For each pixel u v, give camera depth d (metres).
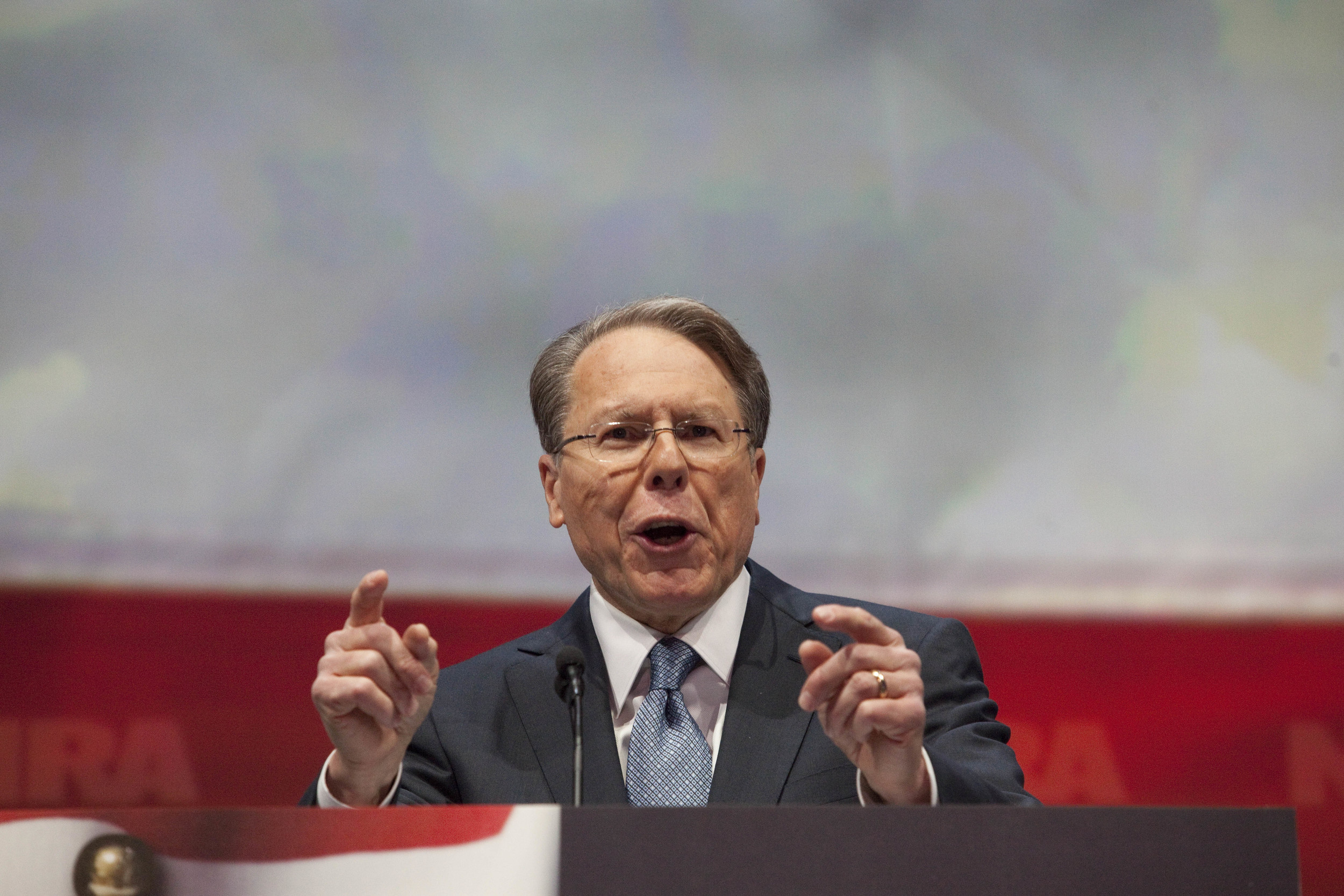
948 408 7.18
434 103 7.51
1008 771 3.30
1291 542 6.98
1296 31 7.44
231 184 7.41
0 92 7.39
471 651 7.01
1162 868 2.24
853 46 7.53
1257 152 7.36
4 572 6.98
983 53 7.48
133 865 2.22
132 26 7.49
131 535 7.08
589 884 2.18
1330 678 6.83
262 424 7.21
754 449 3.85
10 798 6.78
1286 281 7.24
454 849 2.20
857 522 7.07
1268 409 7.12
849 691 2.63
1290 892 2.25
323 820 2.21
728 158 7.46
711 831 2.21
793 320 7.29
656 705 3.52
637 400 3.67
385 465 7.21
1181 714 6.85
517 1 7.60
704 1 7.56
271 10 7.53
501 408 7.29
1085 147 7.39
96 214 7.35
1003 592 7.00
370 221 7.41
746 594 3.83
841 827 2.22
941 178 7.39
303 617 7.05
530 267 7.39
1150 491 7.07
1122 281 7.27
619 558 3.62
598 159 7.48
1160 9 7.47
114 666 6.95
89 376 7.22
